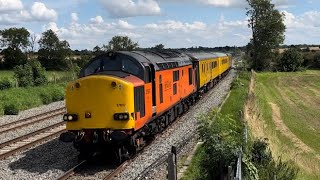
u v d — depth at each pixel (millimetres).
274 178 13492
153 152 16562
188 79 26969
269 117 35906
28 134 20453
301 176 19703
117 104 14680
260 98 45062
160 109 18734
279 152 22281
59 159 15930
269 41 94375
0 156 16141
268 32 94062
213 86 47906
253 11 95688
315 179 20438
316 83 68250
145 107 16312
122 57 16453
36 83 46188
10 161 15836
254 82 57156
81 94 14930
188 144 17844
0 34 111688
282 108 42625
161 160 14883
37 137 20453
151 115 17203
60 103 36656
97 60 16734
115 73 15680
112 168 14641
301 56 93312
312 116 39906
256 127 23906
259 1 94188
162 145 17734
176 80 22641
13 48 111500
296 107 44688
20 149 17578
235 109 26359
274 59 96125
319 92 57906
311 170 22078
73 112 15039
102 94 14750
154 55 19672
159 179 13156
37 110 32031
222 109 27422
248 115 25672
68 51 113438
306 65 102938
